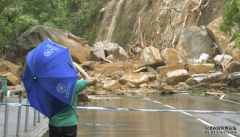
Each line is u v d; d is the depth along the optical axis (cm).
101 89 3816
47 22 7656
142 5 9175
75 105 821
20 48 4819
